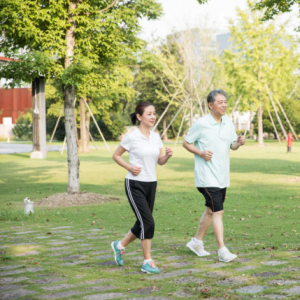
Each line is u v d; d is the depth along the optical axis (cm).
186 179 1705
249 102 4384
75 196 1148
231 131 537
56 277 433
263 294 366
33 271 460
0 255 546
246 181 1586
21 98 7481
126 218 887
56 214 947
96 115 4403
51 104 4078
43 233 724
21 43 1164
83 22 1130
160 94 4916
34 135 2956
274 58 4184
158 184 1543
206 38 4356
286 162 2420
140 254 545
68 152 1194
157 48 4462
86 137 3744
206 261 498
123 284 404
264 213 909
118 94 3594
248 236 670
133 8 1223
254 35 4097
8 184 1594
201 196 1230
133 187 468
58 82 1180
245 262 484
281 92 4450
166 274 441
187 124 6694
